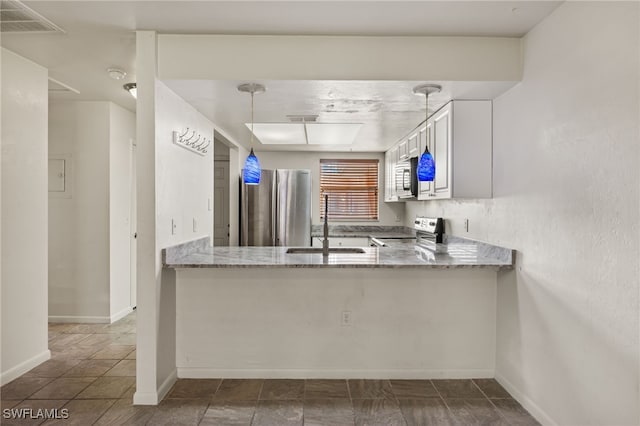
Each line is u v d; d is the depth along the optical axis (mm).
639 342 1617
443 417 2365
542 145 2285
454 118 2912
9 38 2527
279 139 4910
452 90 2697
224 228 5816
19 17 2254
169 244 2723
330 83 2570
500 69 2516
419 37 2514
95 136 4109
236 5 2133
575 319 1996
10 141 2740
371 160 6156
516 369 2580
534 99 2371
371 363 2898
